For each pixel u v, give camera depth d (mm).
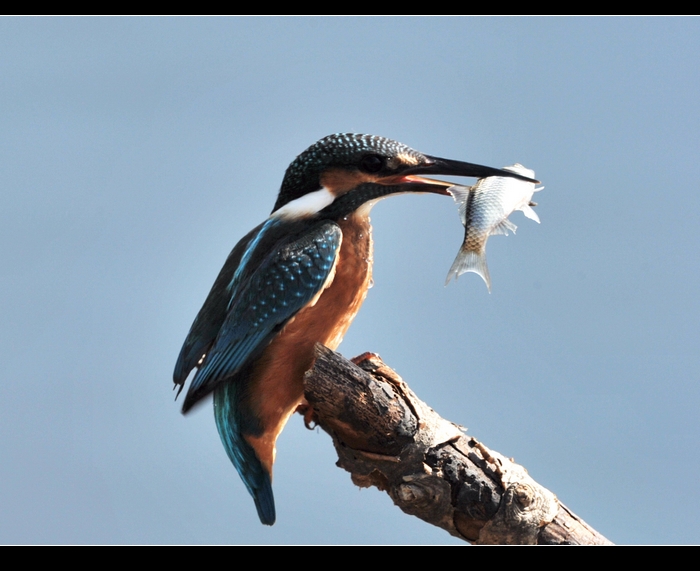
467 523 7285
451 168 9359
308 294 8570
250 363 8500
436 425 7242
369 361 7328
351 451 7320
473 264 8414
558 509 7293
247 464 8516
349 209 9297
